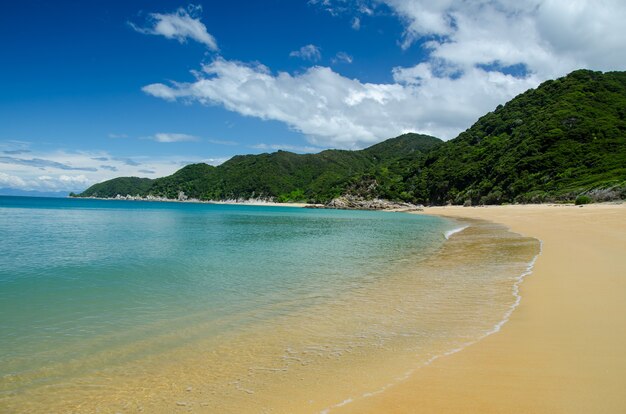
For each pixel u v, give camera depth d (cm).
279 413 511
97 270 1659
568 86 13100
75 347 789
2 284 1380
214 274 1576
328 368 660
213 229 4125
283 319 972
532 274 1348
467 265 1688
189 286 1359
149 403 561
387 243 2711
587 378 546
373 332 850
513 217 5216
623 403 471
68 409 548
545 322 823
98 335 862
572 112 10838
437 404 500
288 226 4722
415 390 547
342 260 1938
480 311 969
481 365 621
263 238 3112
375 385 578
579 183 7844
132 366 694
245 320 969
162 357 734
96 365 700
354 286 1343
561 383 535
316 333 859
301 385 596
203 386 609
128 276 1534
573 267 1405
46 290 1292
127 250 2320
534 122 11662
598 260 1510
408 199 14488
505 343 718
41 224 4572
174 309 1071
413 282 1383
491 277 1391
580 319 825
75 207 11494
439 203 12912
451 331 826
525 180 9450
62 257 2025
